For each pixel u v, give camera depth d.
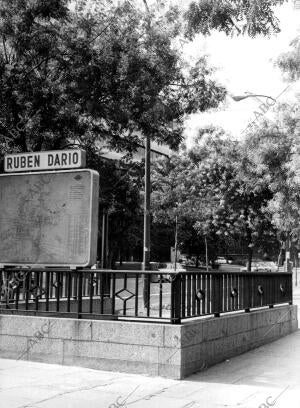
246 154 23.05
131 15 12.09
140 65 11.67
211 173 30.09
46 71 11.79
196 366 7.89
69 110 11.66
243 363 8.73
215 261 54.41
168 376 7.46
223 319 8.91
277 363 8.75
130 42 11.88
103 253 15.16
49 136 12.31
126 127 12.96
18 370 7.80
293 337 12.10
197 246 49.59
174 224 42.97
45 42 11.21
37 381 7.16
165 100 13.53
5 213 9.23
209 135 30.80
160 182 33.56
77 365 8.05
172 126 14.23
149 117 12.20
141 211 23.02
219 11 5.44
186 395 6.57
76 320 8.12
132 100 11.87
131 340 7.72
